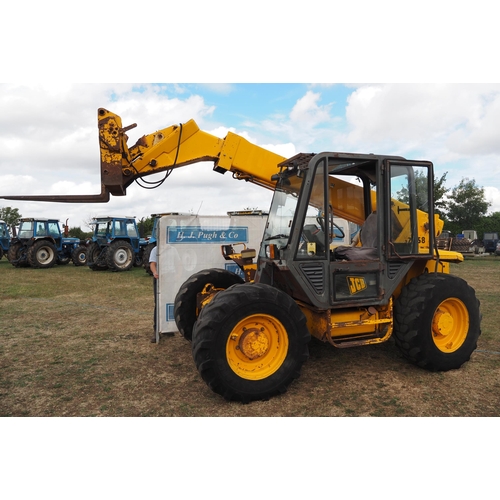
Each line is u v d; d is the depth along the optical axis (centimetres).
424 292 432
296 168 416
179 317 521
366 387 404
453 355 440
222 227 634
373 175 473
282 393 389
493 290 943
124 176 453
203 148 478
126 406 370
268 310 371
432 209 446
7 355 511
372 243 454
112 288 1062
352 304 414
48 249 1725
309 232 403
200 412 356
